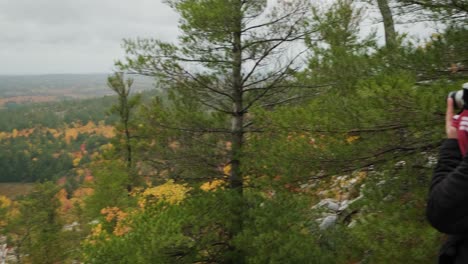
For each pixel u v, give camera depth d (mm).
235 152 8820
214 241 8727
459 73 4547
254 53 8844
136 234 8227
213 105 9516
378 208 4551
